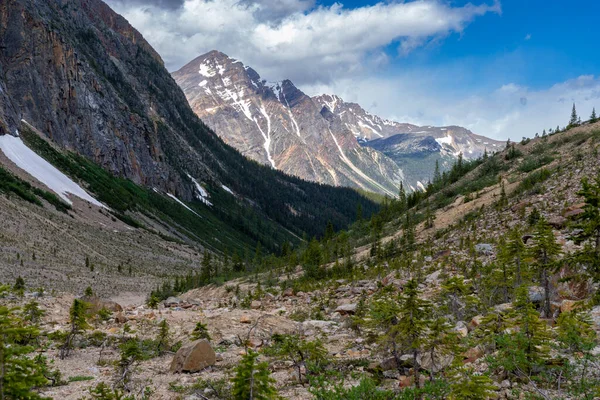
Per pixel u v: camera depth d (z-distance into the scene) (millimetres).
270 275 76938
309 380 15977
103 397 13688
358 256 74875
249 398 11227
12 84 187875
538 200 56281
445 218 74500
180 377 17500
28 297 37250
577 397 11219
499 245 43594
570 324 14539
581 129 94188
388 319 15734
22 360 9516
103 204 173750
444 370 14141
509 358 12820
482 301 24984
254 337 24359
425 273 44344
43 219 121125
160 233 178125
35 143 175750
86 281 87875
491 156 112188
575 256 18250
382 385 14414
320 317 31828
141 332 25859
